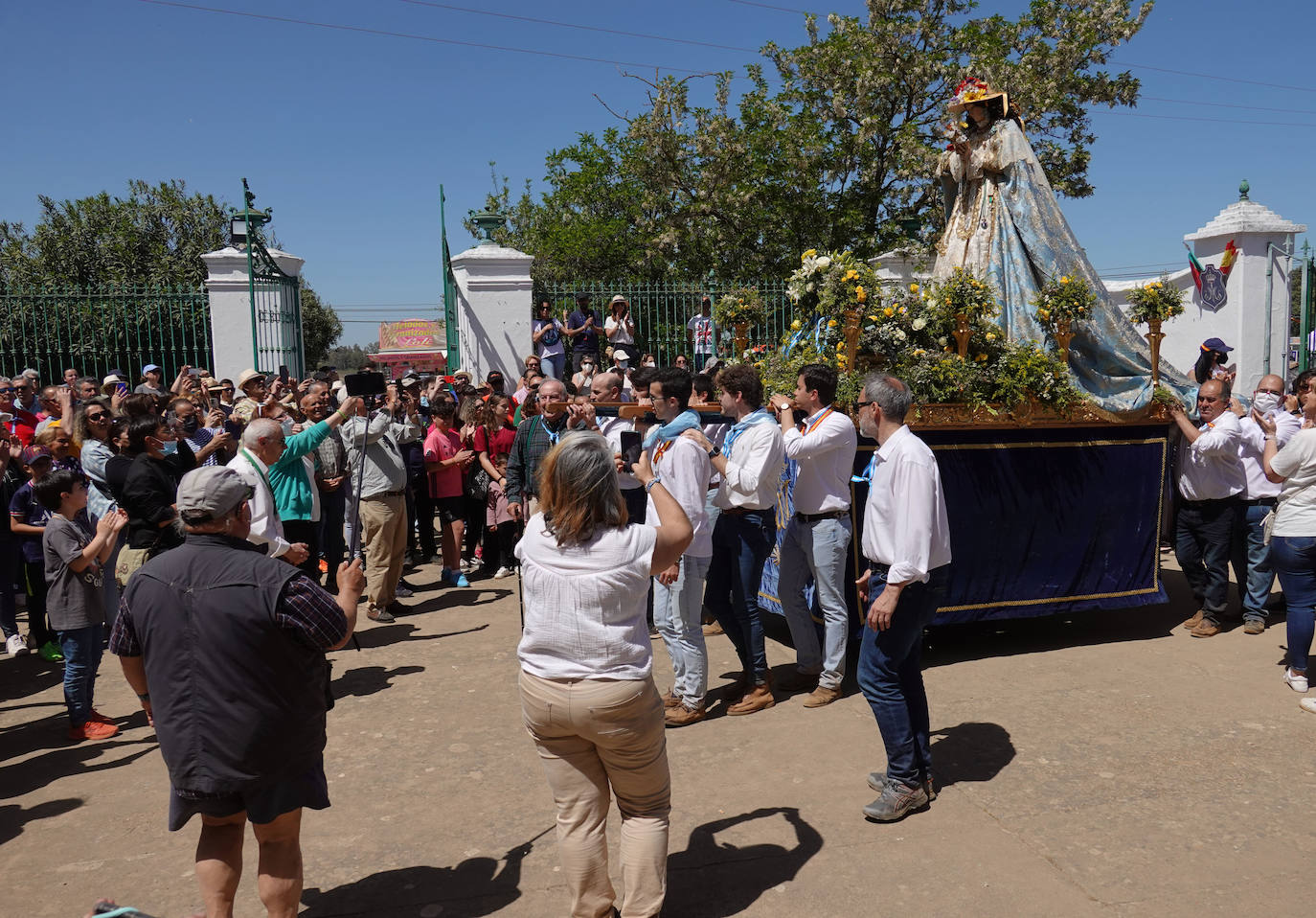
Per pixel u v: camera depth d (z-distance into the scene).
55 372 13.51
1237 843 3.29
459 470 7.73
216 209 19.56
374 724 4.66
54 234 18.44
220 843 2.66
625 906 2.76
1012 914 2.90
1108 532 5.75
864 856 3.27
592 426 5.23
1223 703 4.65
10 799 3.94
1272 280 10.62
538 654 2.64
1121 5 17.30
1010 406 5.38
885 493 3.60
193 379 8.38
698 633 4.57
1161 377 6.63
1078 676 5.11
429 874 3.23
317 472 6.66
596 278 22.62
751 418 4.64
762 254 19.62
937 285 5.80
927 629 6.13
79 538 4.54
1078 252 6.02
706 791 3.83
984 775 3.88
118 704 5.16
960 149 6.27
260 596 2.48
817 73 18.70
